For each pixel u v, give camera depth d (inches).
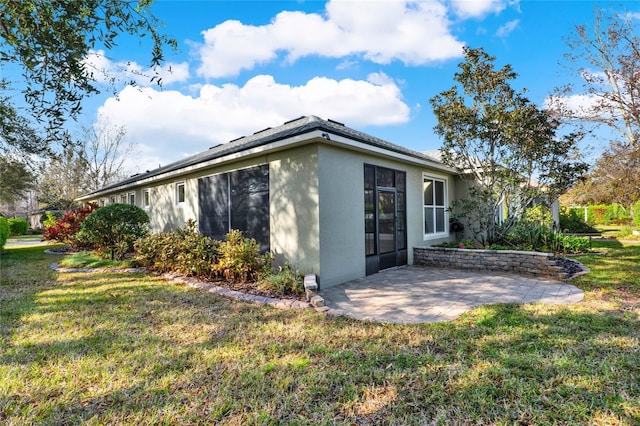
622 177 421.4
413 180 365.7
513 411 93.7
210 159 317.4
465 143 353.1
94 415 96.0
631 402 96.1
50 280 283.0
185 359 129.8
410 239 357.4
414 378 112.1
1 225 480.1
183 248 293.4
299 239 258.2
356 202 283.6
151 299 217.2
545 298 209.0
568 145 328.8
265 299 210.4
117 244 379.6
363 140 263.9
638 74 414.3
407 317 177.2
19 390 108.8
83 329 163.5
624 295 208.4
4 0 109.8
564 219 722.8
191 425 91.7
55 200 1056.8
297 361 126.2
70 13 118.6
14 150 201.9
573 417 90.7
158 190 474.3
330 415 94.3
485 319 168.1
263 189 290.8
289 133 248.8
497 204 360.8
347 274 271.0
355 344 140.8
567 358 122.5
